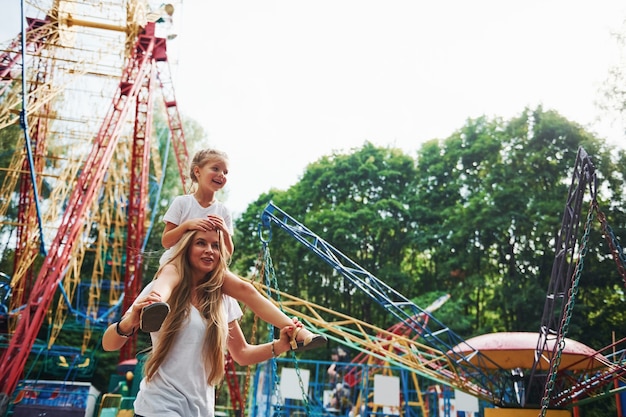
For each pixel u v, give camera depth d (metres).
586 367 14.81
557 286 13.31
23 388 25.84
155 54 33.38
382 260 45.09
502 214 37.09
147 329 3.31
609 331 32.34
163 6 33.19
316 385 22.27
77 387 26.78
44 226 31.22
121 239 40.16
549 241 36.56
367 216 43.56
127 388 23.25
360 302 45.44
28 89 30.22
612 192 34.66
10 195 36.00
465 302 37.53
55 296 43.31
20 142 35.06
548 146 37.69
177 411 3.46
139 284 33.31
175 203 5.41
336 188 49.00
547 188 37.72
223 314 3.94
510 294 35.09
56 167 39.56
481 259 39.34
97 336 42.62
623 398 16.16
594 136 36.72
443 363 19.47
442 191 45.16
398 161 48.25
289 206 49.84
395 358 15.14
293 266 47.47
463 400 19.28
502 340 14.75
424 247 42.81
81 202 23.44
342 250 44.59
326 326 14.77
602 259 33.22
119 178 40.22
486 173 42.00
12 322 30.80
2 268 43.00
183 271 3.88
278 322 4.16
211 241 4.04
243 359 4.30
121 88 30.39
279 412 8.04
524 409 14.26
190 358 3.63
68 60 30.92
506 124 41.62
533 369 14.03
